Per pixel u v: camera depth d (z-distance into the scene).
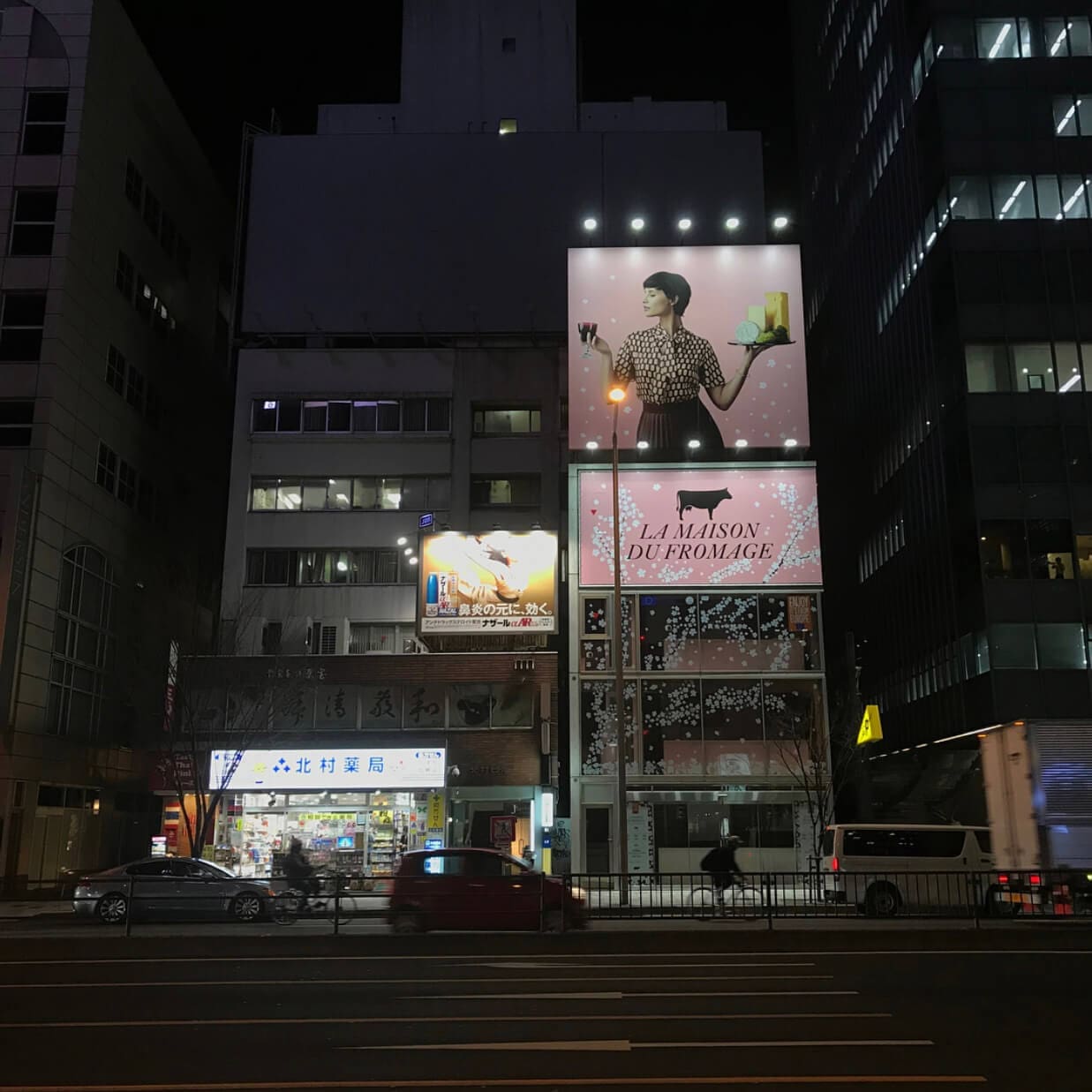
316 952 18.03
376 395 46.72
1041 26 47.78
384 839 36.72
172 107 53.16
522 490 46.03
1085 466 42.88
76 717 41.66
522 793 37.41
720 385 41.97
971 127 46.81
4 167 42.69
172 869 24.39
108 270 45.66
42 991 13.42
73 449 41.94
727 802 37.12
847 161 68.62
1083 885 21.30
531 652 38.44
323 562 44.88
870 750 54.19
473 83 57.56
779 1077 8.63
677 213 50.81
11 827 36.22
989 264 45.16
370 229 50.31
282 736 38.00
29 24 44.25
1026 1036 10.31
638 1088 8.30
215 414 58.84
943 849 25.25
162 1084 8.48
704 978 14.34
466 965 16.05
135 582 47.53
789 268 43.09
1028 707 40.50
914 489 52.84
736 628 38.78
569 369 42.38
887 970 15.12
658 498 39.91
